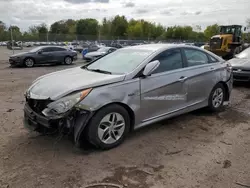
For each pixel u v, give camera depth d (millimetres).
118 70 3801
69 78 3602
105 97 3240
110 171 2887
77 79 3502
